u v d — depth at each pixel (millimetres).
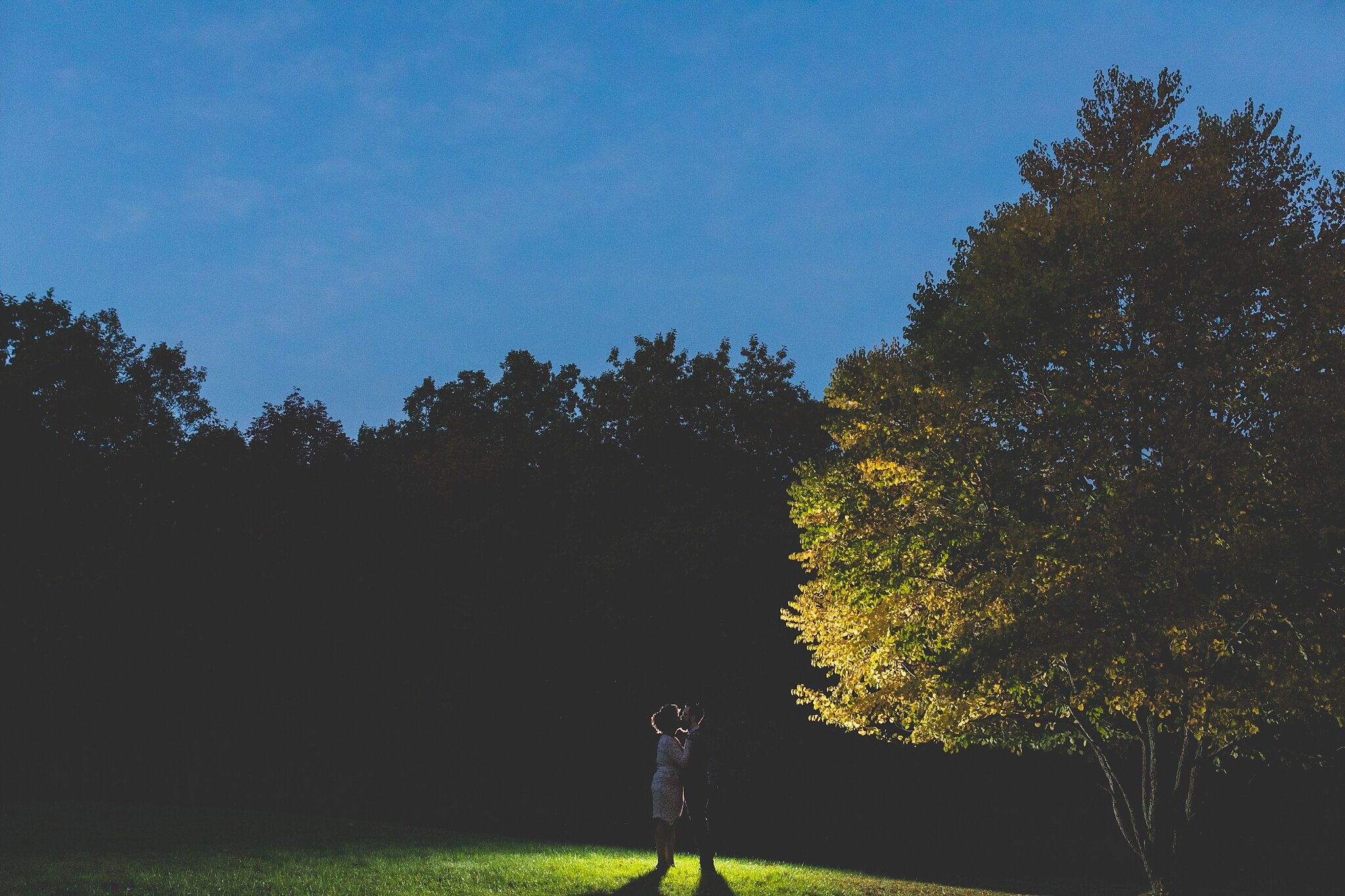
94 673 25266
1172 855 14914
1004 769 29297
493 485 34438
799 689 16719
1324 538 12102
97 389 26156
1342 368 13188
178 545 26641
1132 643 12617
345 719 30359
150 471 27250
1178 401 13758
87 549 25047
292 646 27953
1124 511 13008
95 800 19234
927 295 17922
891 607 14672
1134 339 14500
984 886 20688
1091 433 14086
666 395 32875
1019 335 14375
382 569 29547
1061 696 14508
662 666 30578
